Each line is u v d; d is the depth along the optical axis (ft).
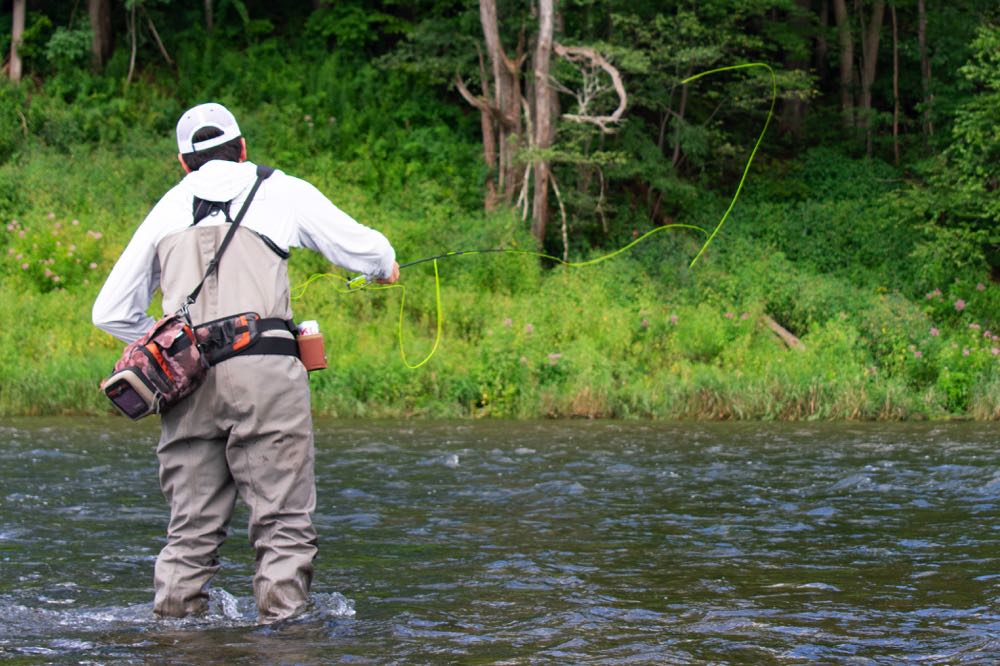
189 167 20.81
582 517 31.55
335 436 57.41
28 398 69.72
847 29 132.77
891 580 22.79
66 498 34.99
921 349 81.97
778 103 133.39
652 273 101.24
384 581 22.85
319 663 16.30
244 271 19.56
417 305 90.33
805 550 26.32
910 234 108.78
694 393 72.84
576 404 72.64
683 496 35.76
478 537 28.37
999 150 98.12
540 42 99.66
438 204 108.68
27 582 22.85
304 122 117.19
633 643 17.56
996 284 104.06
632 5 112.47
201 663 16.26
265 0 140.67
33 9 127.03
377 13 129.49
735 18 112.68
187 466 19.81
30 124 112.06
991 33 98.37
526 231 103.24
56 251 90.68
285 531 19.57
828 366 78.02
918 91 137.18
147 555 26.04
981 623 18.89
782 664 16.33
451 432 60.13
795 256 109.29
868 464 44.60
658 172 110.73
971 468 41.91
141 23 127.44
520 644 17.52
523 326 83.71
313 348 20.07
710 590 21.86
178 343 18.95
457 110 123.65
